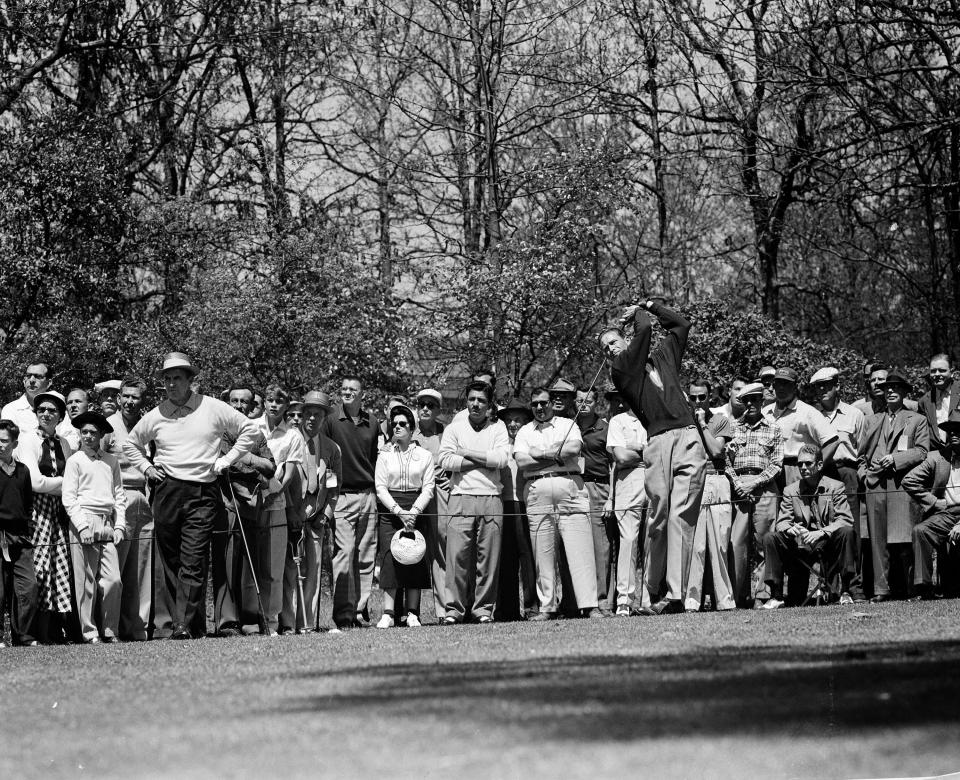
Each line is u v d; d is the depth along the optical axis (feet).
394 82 90.84
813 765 11.98
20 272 64.54
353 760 12.48
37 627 35.22
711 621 28.53
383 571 37.47
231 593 35.09
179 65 83.66
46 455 35.70
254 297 64.44
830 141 76.18
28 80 75.36
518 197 81.66
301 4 83.87
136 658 25.21
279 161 89.71
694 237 91.71
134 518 36.40
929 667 17.08
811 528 37.50
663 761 12.08
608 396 40.40
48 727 15.44
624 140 83.76
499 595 38.47
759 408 38.22
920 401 41.91
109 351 63.62
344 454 37.93
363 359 66.13
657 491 34.35
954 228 81.92
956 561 37.76
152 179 86.84
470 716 14.23
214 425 34.63
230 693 17.62
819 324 98.68
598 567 38.70
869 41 73.87
